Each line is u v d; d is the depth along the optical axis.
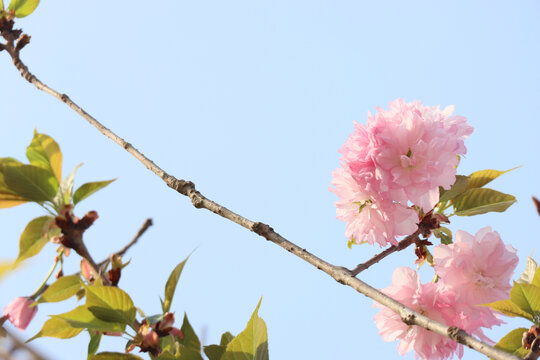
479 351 0.89
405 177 1.01
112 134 1.03
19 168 0.98
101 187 0.99
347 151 1.02
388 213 1.02
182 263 0.99
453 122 1.03
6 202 0.98
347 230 1.04
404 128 1.01
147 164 1.01
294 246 0.95
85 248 0.98
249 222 0.96
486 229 1.01
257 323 0.95
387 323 1.03
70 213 0.99
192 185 0.99
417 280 1.03
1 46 1.11
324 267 0.94
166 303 0.99
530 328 0.95
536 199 0.93
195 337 0.98
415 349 1.02
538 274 0.95
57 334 0.98
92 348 0.98
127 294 0.97
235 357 0.94
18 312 1.01
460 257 1.01
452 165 1.02
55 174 1.00
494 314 1.00
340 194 1.03
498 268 1.00
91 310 0.97
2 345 0.51
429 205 1.02
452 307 1.01
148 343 0.96
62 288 0.98
